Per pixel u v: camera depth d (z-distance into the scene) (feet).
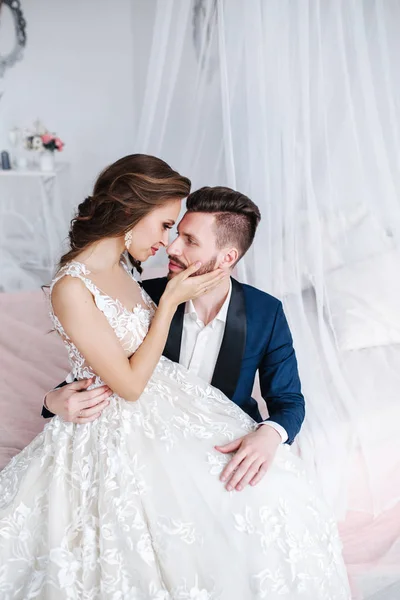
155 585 3.91
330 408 6.13
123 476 4.23
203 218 4.91
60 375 7.52
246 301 5.40
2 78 15.79
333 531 4.70
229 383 5.29
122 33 15.61
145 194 4.47
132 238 4.76
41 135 15.49
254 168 7.16
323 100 7.22
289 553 4.25
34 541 4.25
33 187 15.56
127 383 4.46
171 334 5.29
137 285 5.14
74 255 4.64
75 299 4.38
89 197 4.71
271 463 4.58
